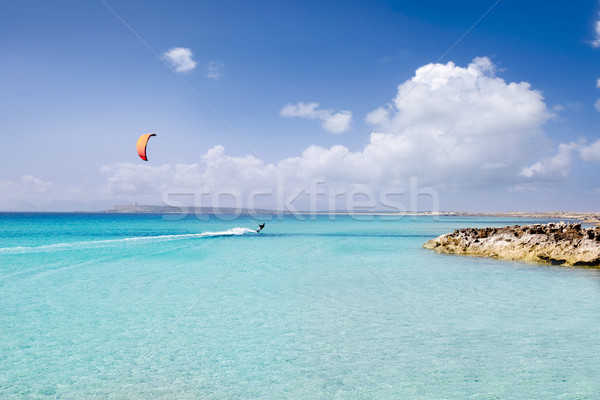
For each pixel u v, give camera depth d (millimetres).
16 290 15055
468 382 7309
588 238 22188
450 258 25438
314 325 10773
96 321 11094
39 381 7297
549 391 6953
